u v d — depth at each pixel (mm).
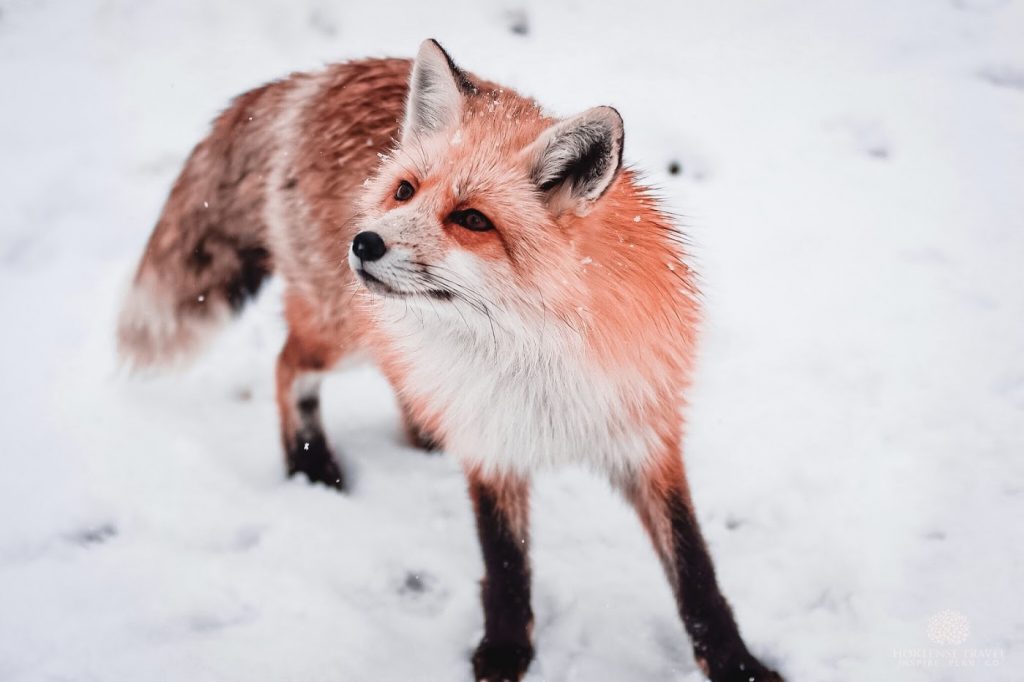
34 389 5043
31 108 6930
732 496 4297
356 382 5289
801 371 4855
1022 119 6109
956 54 6617
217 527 4219
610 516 4316
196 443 4699
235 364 5355
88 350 5312
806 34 6938
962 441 4332
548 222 3115
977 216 5555
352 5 7355
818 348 4953
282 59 7113
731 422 4656
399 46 7008
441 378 3484
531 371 3350
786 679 3469
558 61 6801
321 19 7320
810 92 6500
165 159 6531
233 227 4695
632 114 6359
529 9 7223
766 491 4285
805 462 4379
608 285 3184
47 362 5223
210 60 7188
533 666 3588
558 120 3473
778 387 4793
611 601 3871
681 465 3602
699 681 3479
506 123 3314
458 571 4047
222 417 4961
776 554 3980
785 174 5988
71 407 4926
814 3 7156
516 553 3664
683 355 3453
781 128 6273
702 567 3490
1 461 4574
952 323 4953
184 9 7551
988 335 4848
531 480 3854
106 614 3785
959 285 5160
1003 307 4996
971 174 5820
